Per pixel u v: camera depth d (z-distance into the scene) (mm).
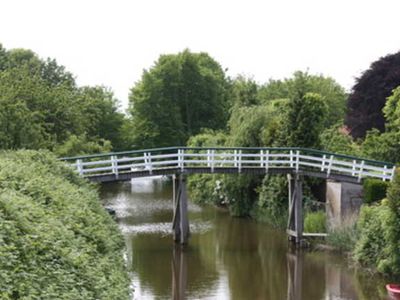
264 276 20891
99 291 8484
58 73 57750
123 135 60750
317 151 26969
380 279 20000
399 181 19266
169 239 27688
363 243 21141
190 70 59000
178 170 26359
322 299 17938
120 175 25625
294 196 26859
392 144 29578
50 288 7277
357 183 25719
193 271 21688
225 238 28125
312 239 26031
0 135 24422
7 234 7770
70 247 9086
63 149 31062
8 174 11359
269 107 35250
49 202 11273
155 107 57250
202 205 40188
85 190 16141
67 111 34250
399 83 36625
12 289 6691
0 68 54094
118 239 14812
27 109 27516
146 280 20266
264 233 29406
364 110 37500
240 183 33969
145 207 38969
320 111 31234
